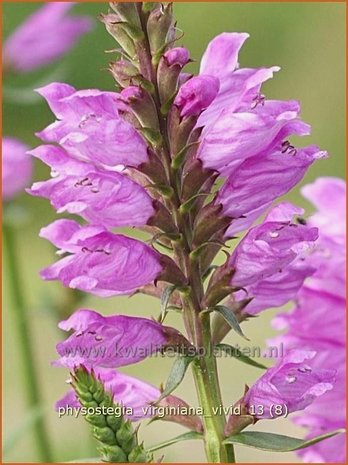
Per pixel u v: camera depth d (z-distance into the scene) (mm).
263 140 365
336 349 449
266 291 389
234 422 373
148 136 369
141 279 371
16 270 605
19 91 576
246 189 371
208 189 375
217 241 372
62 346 366
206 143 368
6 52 631
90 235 361
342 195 472
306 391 369
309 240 368
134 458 363
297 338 451
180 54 367
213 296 376
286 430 676
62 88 366
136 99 366
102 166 376
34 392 599
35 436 584
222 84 380
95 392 361
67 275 365
